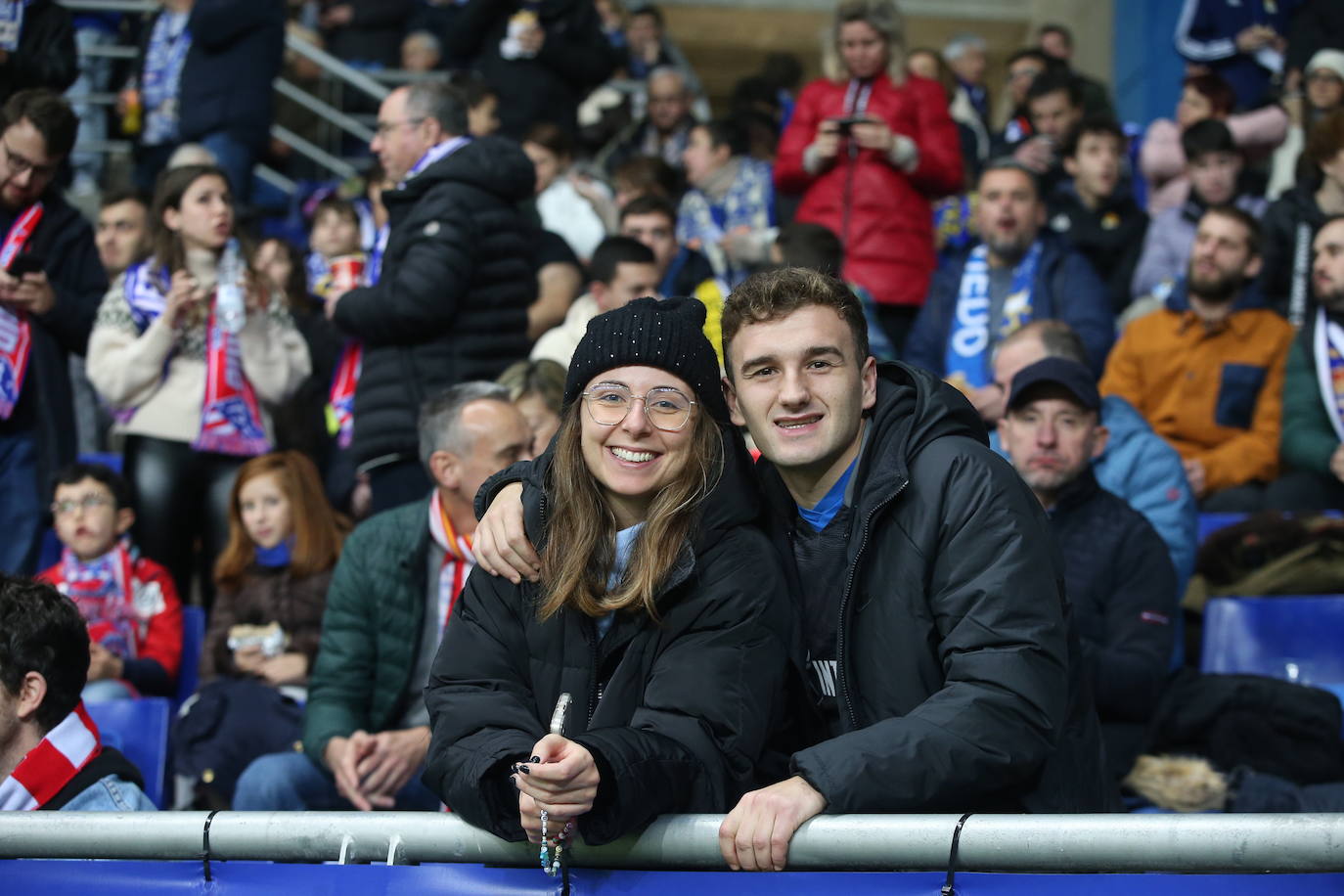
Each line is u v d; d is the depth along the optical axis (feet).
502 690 7.27
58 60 18.42
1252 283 17.78
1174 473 13.61
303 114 29.25
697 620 7.20
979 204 17.79
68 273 15.93
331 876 6.86
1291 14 27.50
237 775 13.05
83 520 14.69
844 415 7.24
